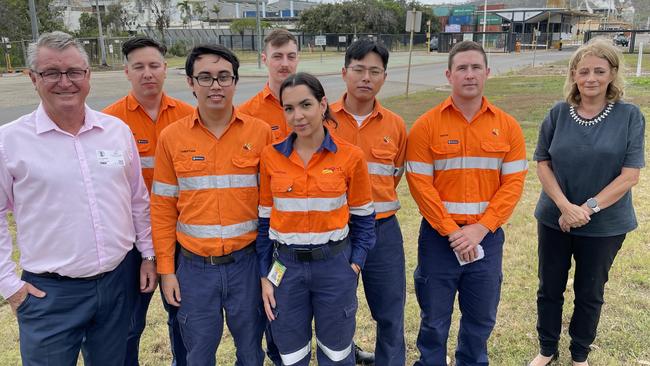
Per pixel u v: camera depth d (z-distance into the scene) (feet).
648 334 11.75
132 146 8.65
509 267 15.42
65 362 7.93
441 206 9.32
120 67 110.63
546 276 10.38
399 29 202.08
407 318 12.84
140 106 10.04
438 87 68.13
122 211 8.27
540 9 219.41
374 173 9.45
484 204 9.45
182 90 62.18
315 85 8.04
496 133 9.25
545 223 10.19
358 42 9.16
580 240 9.86
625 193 9.44
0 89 66.23
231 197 8.53
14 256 15.76
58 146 7.61
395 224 9.80
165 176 8.67
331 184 8.27
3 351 11.60
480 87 9.08
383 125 9.56
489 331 9.86
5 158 7.40
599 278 9.89
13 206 7.70
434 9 230.68
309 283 8.52
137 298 9.23
